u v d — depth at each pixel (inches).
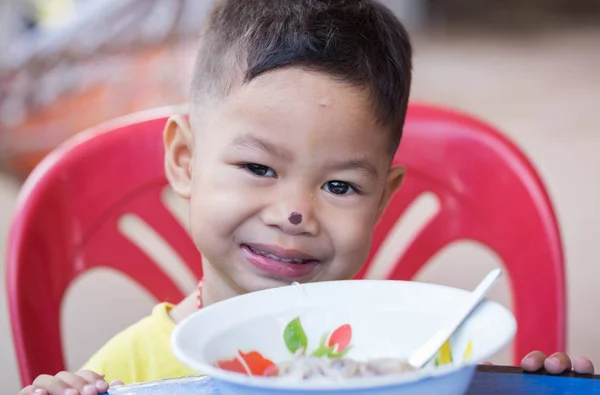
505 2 426.3
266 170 45.0
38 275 54.7
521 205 60.6
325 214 45.1
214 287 49.9
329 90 44.1
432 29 376.5
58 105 148.9
